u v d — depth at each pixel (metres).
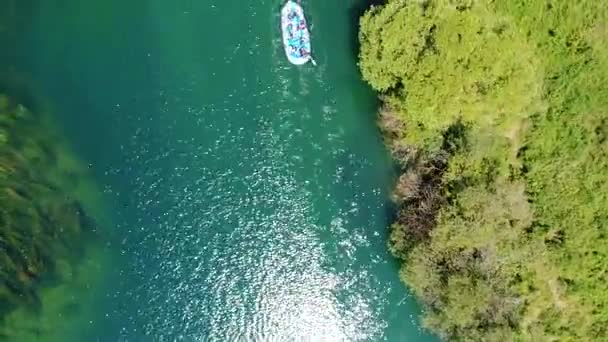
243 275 68.94
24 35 70.75
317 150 68.06
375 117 66.44
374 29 60.44
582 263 62.19
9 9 70.94
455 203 60.12
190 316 69.19
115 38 70.44
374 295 67.25
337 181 67.88
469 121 59.84
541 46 62.09
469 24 57.44
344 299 67.88
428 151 62.62
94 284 70.38
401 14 59.06
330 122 67.81
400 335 66.75
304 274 68.38
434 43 57.91
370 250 67.31
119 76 70.31
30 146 70.50
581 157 61.97
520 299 62.19
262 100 68.62
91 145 70.50
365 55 61.22
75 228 70.50
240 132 68.81
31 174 70.50
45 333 70.50
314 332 68.25
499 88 57.91
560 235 62.59
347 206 67.75
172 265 69.50
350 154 67.56
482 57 57.19
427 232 61.75
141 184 69.88
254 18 68.94
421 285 62.16
